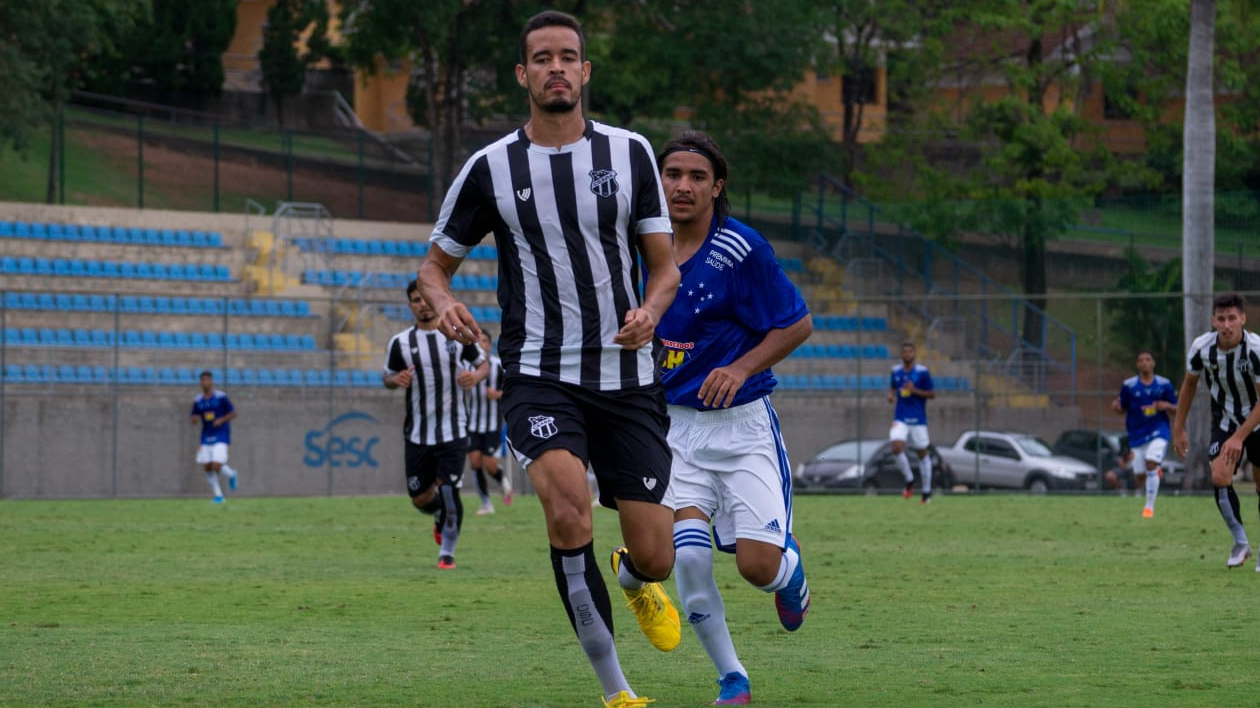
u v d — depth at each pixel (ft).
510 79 284.82
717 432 42.45
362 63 290.15
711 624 39.96
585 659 47.57
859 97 312.09
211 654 48.55
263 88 364.38
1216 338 78.33
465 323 35.73
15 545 99.19
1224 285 220.02
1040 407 208.44
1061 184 289.53
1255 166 306.96
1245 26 271.49
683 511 41.91
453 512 82.28
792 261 268.21
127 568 81.76
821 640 52.26
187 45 356.79
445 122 287.48
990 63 298.56
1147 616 59.31
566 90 35.83
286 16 362.33
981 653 48.83
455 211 36.78
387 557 89.71
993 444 193.26
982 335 225.76
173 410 192.65
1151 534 110.01
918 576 77.10
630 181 36.27
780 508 42.55
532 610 61.62
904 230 256.32
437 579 75.46
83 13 257.96
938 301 240.94
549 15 36.52
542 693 40.88
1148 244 234.38
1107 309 206.59
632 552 37.04
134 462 190.60
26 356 197.47
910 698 39.93
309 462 199.31
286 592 68.90
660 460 36.55
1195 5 188.03
